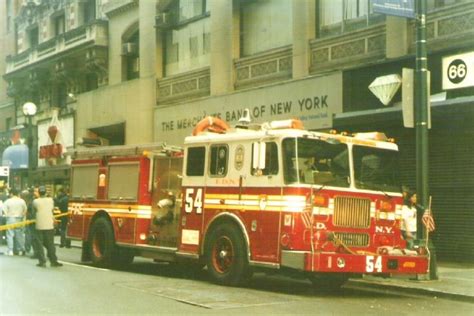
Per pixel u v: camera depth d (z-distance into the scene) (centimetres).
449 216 1712
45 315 923
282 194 1163
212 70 2514
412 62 1738
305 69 2119
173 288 1204
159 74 2881
